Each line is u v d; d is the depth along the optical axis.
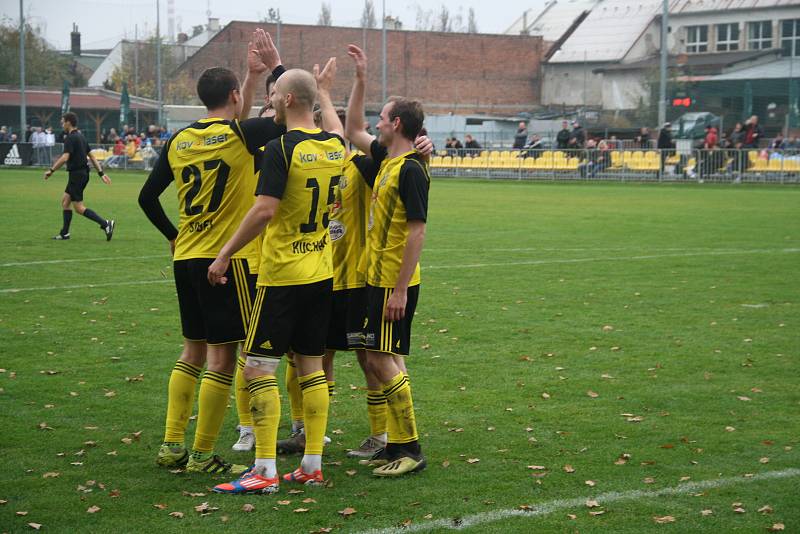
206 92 6.53
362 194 6.86
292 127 6.24
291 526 5.47
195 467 6.46
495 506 5.78
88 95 77.25
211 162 6.37
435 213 27.88
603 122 68.75
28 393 8.27
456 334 10.91
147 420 7.58
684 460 6.64
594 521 5.55
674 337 10.74
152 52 83.38
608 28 82.56
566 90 82.12
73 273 15.29
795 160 40.78
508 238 21.22
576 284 14.59
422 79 80.31
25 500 5.84
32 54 85.81
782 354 9.90
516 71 83.06
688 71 69.38
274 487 6.07
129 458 6.70
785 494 5.98
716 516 5.62
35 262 16.53
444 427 7.45
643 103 69.50
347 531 5.38
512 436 7.21
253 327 6.18
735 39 77.12
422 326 11.34
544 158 47.62
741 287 14.32
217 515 5.64
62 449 6.84
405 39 79.38
